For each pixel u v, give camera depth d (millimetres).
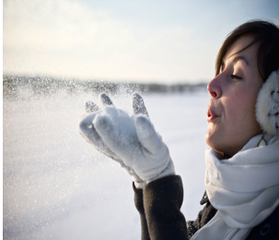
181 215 514
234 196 543
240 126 553
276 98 474
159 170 521
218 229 588
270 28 542
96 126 458
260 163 515
